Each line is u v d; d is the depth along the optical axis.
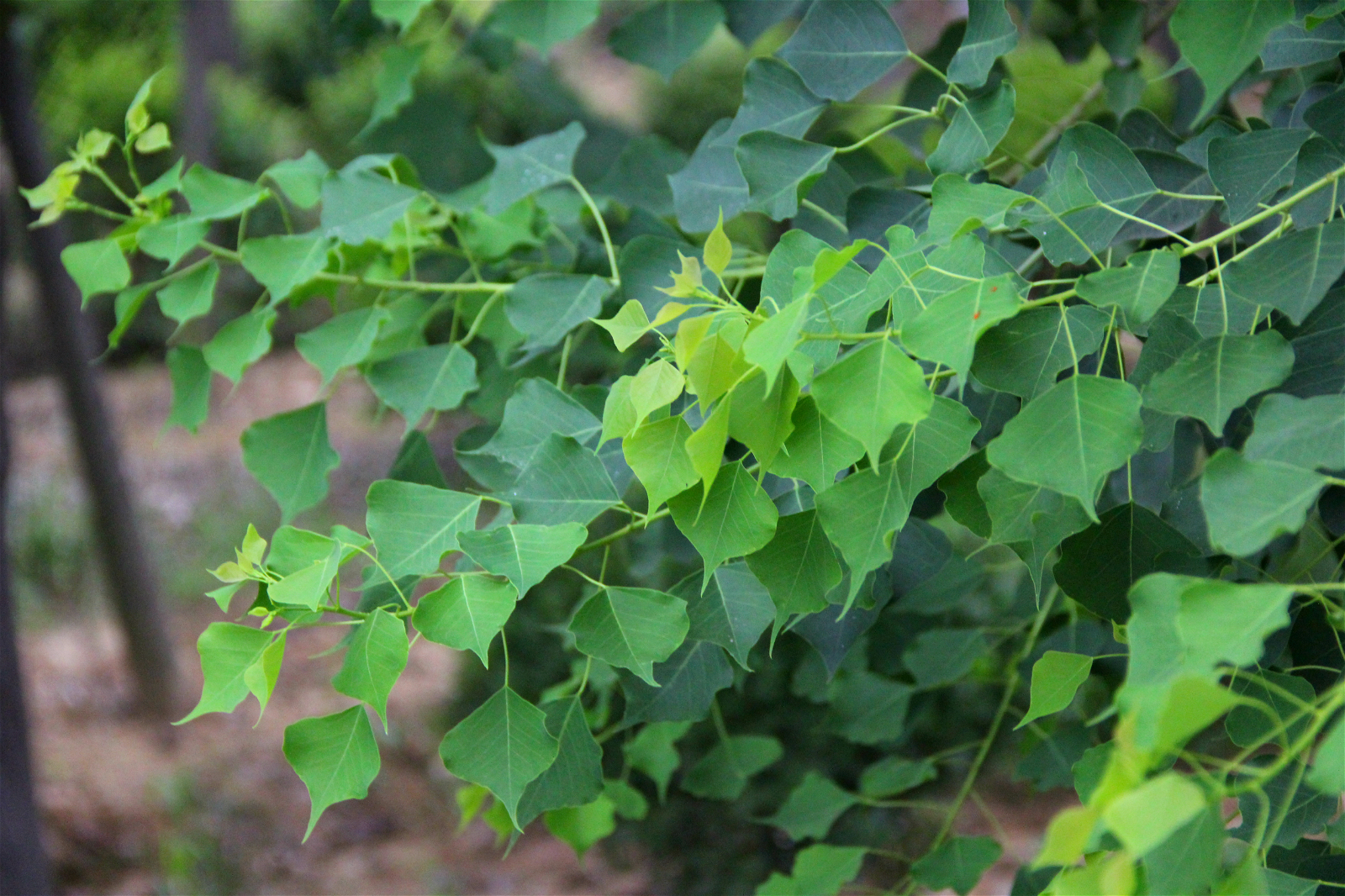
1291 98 1.85
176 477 11.02
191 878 5.79
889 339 1.60
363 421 11.59
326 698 7.61
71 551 8.91
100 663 7.90
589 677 1.95
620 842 5.25
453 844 6.49
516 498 1.68
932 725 4.67
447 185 2.64
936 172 1.73
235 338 1.85
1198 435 1.95
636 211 1.87
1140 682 1.53
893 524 1.59
